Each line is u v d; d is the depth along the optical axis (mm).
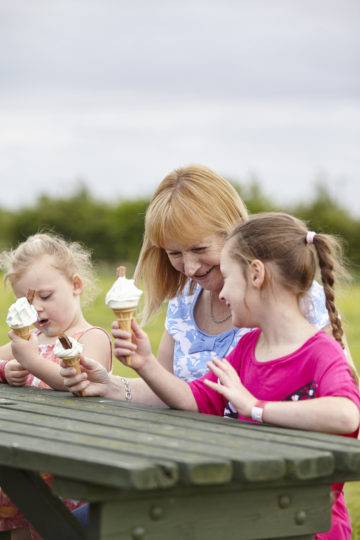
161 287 3457
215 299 3363
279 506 2049
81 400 2863
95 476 1769
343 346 2820
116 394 3191
